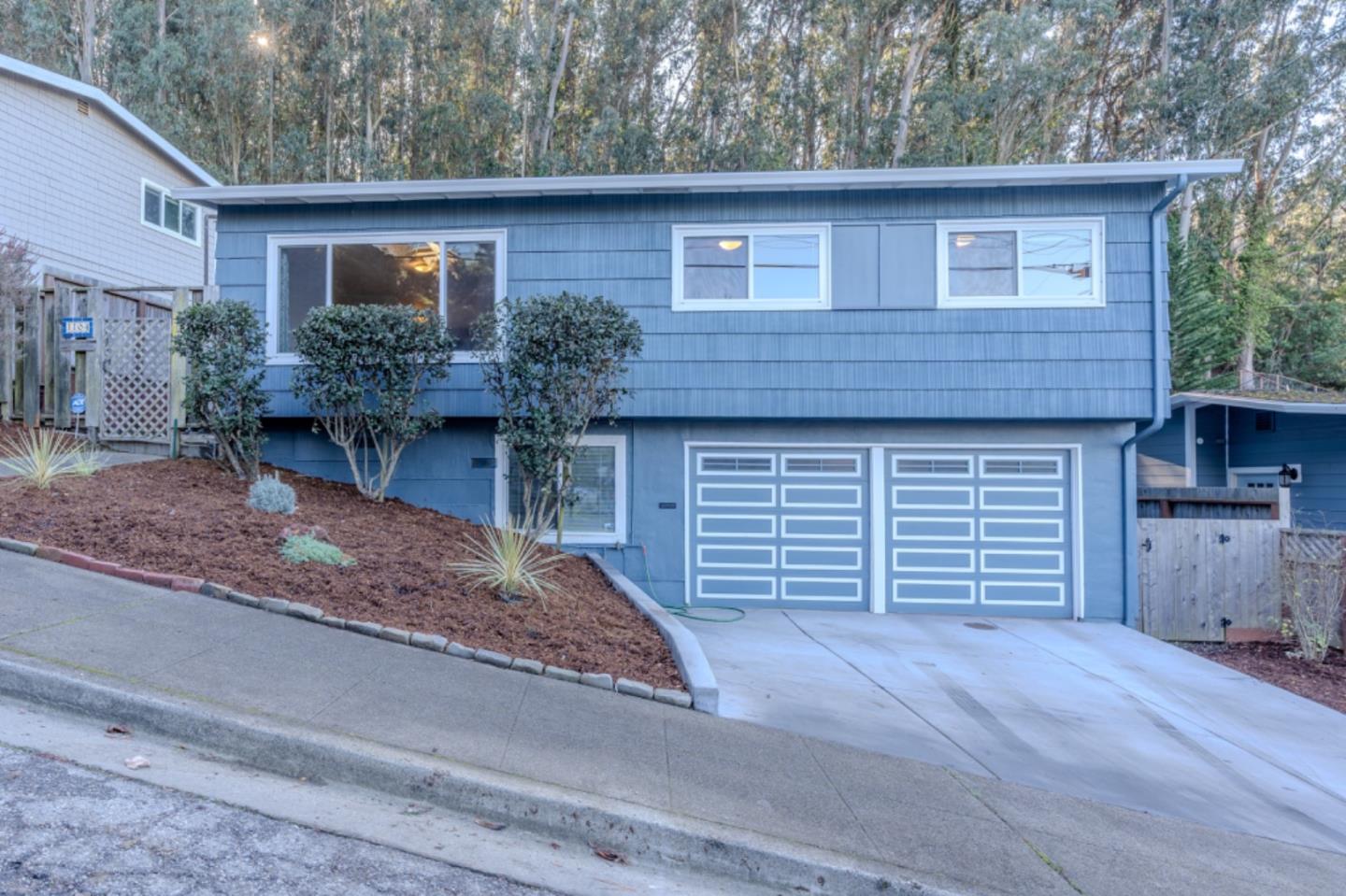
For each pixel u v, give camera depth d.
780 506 9.47
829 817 3.73
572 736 4.22
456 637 5.34
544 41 25.36
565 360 8.00
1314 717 6.18
